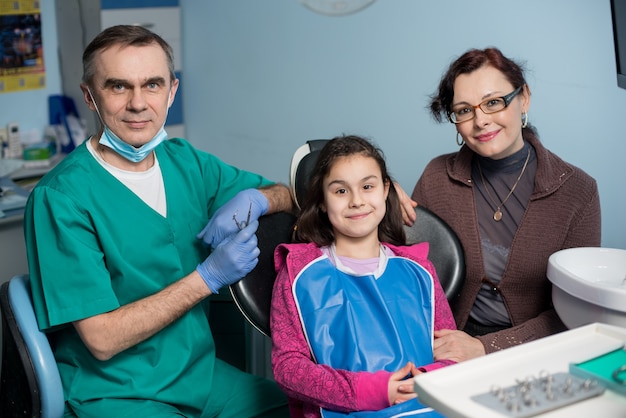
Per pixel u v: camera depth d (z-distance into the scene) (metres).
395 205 1.57
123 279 1.54
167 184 1.63
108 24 2.86
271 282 1.53
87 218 1.50
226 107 3.11
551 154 1.62
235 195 1.70
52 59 3.02
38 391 1.40
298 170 1.64
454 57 2.39
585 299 1.30
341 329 1.37
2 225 2.39
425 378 1.03
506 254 1.65
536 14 2.19
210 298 1.88
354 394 1.25
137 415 1.51
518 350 1.11
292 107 2.89
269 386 1.72
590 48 2.10
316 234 1.50
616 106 2.08
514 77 1.52
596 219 1.59
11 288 1.48
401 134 2.59
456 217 1.69
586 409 0.97
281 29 2.84
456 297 1.60
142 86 1.49
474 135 1.55
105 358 1.48
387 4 2.51
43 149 2.87
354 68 2.66
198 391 1.63
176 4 3.10
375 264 1.46
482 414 0.95
